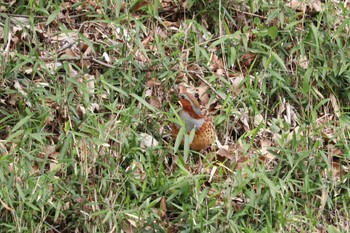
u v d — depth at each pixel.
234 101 11.77
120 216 9.94
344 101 12.34
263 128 11.64
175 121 10.52
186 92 10.94
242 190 10.51
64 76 11.18
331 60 12.28
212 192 10.66
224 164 11.12
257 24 12.48
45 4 12.12
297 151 11.25
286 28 12.27
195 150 11.02
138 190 10.45
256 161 10.95
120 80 11.44
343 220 10.91
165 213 10.27
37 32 11.73
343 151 11.55
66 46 11.72
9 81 11.05
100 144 10.14
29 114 10.55
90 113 10.66
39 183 9.84
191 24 12.17
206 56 11.66
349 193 10.94
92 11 12.17
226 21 12.64
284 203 10.48
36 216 9.84
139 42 11.66
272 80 12.00
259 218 10.46
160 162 10.73
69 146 10.29
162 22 12.05
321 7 12.84
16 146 10.17
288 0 12.98
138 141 10.72
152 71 11.61
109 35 12.04
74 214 9.97
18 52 11.48
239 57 12.22
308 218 10.56
